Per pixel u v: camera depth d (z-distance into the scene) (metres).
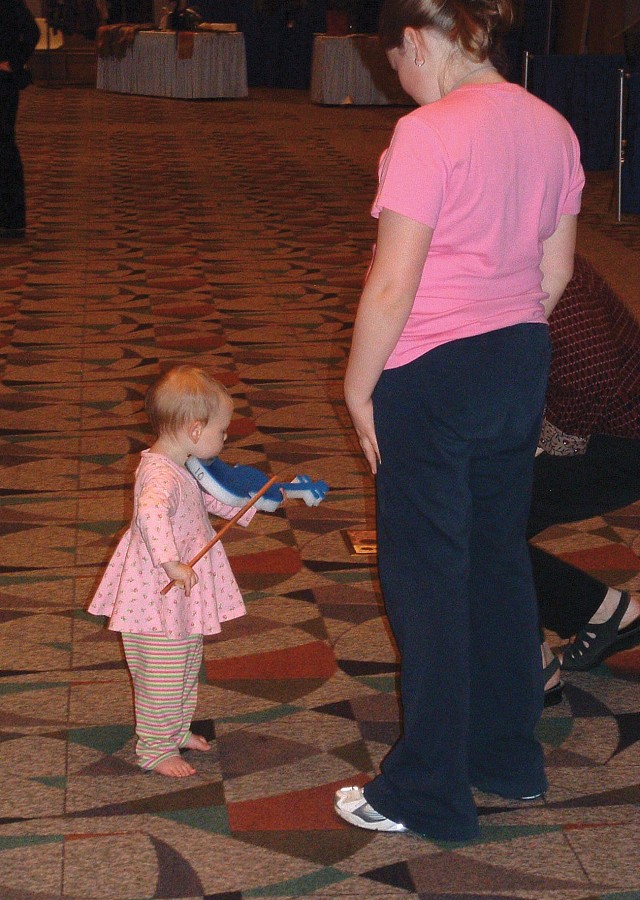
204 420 2.53
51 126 16.02
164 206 10.63
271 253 8.79
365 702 2.96
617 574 3.73
